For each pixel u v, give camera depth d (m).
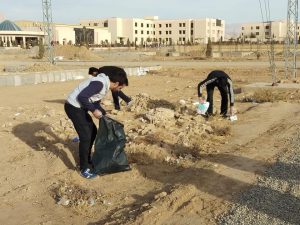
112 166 6.63
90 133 6.62
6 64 39.66
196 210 5.32
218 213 5.20
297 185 5.85
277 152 7.56
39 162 7.25
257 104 13.26
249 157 7.29
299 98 14.83
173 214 5.23
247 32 135.88
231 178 6.30
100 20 127.75
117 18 125.00
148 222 5.00
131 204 5.65
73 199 5.88
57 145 7.95
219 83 10.55
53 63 38.78
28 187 6.32
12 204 5.87
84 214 5.46
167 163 7.11
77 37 106.88
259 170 6.60
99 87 6.29
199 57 53.69
